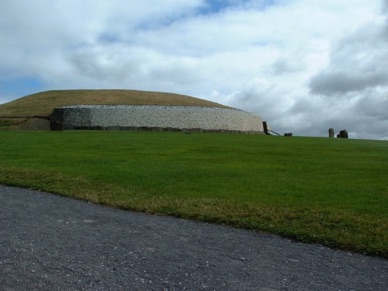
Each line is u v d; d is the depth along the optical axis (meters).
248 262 7.20
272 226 9.34
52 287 5.93
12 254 7.09
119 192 12.51
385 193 12.62
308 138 37.00
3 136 30.45
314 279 6.57
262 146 26.86
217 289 6.07
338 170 17.11
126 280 6.25
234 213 10.27
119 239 8.21
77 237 8.21
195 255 7.45
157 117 50.75
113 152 21.97
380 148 26.81
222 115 54.12
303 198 11.88
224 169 16.84
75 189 12.94
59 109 51.12
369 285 6.42
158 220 9.90
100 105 51.53
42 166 16.75
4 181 14.09
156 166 17.19
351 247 8.17
